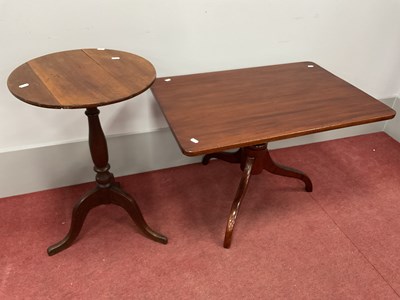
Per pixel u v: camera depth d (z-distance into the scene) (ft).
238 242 4.91
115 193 4.62
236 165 6.48
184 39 5.14
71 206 5.43
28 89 3.32
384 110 4.12
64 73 3.69
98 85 3.46
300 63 5.64
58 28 4.50
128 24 4.75
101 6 4.50
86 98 3.20
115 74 3.72
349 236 5.07
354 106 4.21
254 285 4.33
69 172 5.70
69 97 3.21
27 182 5.55
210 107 4.17
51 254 4.61
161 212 5.40
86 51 4.30
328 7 5.60
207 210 5.46
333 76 5.11
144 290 4.24
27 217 5.21
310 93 4.55
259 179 6.16
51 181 5.69
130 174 6.17
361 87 6.91
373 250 4.86
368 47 6.37
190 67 5.46
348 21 5.89
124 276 4.40
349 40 6.14
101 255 4.66
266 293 4.24
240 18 5.22
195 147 3.39
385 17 6.08
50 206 5.42
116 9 4.59
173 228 5.12
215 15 5.07
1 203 5.44
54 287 4.24
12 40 4.40
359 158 6.80
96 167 4.42
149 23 4.83
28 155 5.28
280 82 4.90
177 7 4.83
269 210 5.49
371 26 6.11
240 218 5.32
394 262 4.70
